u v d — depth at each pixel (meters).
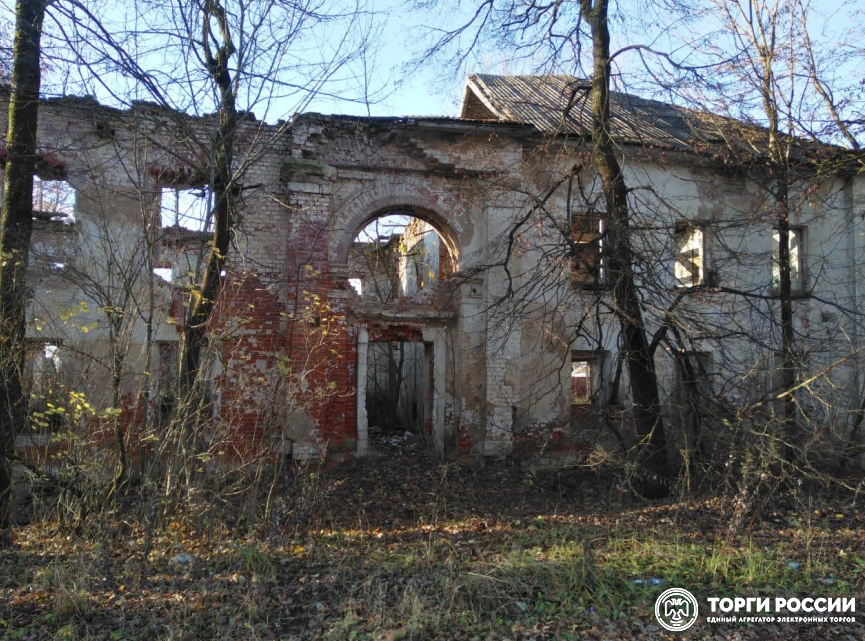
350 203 12.06
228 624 5.40
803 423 10.55
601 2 10.20
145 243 8.41
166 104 7.89
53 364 8.42
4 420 7.39
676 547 7.30
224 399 11.03
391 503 9.88
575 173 10.52
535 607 5.75
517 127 12.53
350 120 11.90
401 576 6.48
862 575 6.80
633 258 9.74
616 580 6.40
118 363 7.45
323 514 9.05
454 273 11.72
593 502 10.34
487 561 6.85
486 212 12.80
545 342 12.96
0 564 6.55
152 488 7.36
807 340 12.67
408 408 17.64
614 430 11.27
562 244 10.45
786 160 11.46
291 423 11.17
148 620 5.40
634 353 10.22
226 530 7.70
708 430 10.55
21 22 7.64
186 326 8.14
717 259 11.12
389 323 12.53
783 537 8.17
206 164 9.88
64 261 9.73
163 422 8.19
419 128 12.16
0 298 7.32
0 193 10.27
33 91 7.70
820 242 14.84
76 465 7.37
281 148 12.01
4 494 7.40
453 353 12.77
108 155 10.84
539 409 12.87
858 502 10.17
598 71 10.25
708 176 14.33
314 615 5.61
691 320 9.62
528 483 11.38
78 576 6.05
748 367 11.77
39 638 5.07
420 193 12.50
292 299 11.47
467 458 12.40
